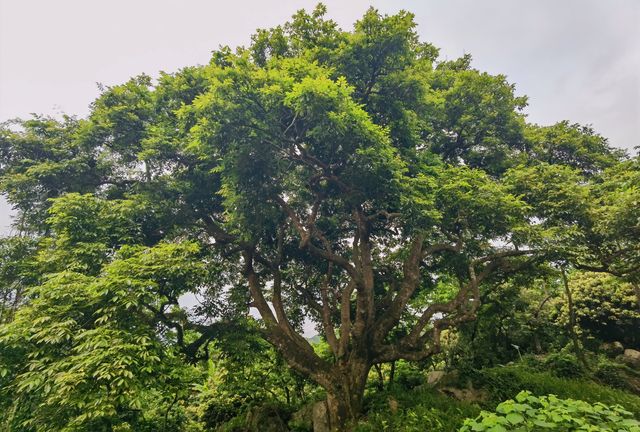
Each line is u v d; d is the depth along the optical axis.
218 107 8.84
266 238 14.01
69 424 6.65
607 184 11.12
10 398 7.81
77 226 9.80
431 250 12.30
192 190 12.26
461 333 17.16
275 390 15.77
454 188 10.25
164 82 12.50
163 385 8.10
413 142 11.71
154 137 11.59
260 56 12.46
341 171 10.98
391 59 11.14
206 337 12.09
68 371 6.69
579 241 10.30
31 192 11.92
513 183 11.36
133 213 10.70
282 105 9.41
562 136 14.02
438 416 9.04
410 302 15.38
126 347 7.06
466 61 15.91
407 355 10.41
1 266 10.74
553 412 4.52
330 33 11.84
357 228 13.30
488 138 13.55
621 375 13.77
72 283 8.15
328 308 12.50
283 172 11.41
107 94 12.32
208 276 11.49
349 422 9.73
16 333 7.47
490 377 11.46
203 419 14.76
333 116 8.35
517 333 18.05
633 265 11.16
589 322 17.94
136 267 8.47
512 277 14.89
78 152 12.75
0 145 12.23
